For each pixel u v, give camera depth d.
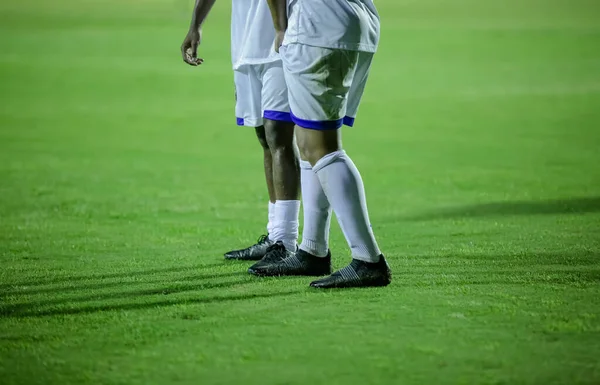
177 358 7.83
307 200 11.35
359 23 10.50
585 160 25.86
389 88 48.12
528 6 131.75
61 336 8.59
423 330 8.49
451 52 67.88
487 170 24.50
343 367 7.50
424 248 13.59
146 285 10.95
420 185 22.33
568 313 9.08
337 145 10.74
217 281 11.14
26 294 10.55
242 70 13.12
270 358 7.77
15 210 18.70
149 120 37.50
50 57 65.88
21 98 45.00
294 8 10.59
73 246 14.34
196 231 16.05
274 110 12.22
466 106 40.78
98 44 75.69
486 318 8.88
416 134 32.72
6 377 7.45
